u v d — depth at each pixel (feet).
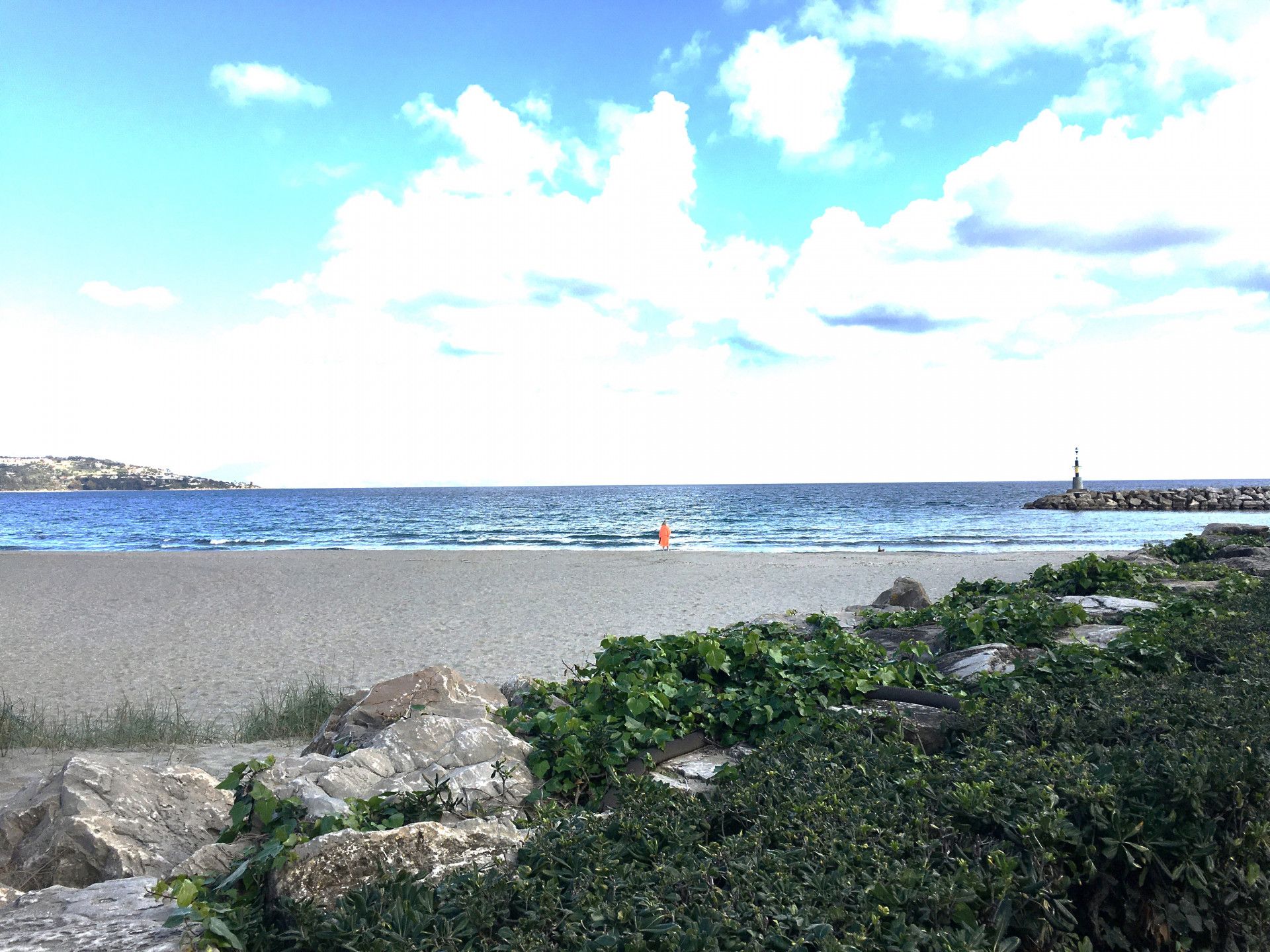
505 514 302.04
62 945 10.06
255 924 10.80
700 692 20.38
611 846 12.21
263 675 43.52
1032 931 10.77
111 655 49.29
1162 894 11.94
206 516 333.21
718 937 9.36
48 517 338.95
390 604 69.46
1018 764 13.93
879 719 19.10
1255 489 268.82
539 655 47.26
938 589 74.28
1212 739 14.19
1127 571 40.45
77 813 15.38
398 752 17.47
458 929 10.07
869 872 11.06
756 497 450.71
